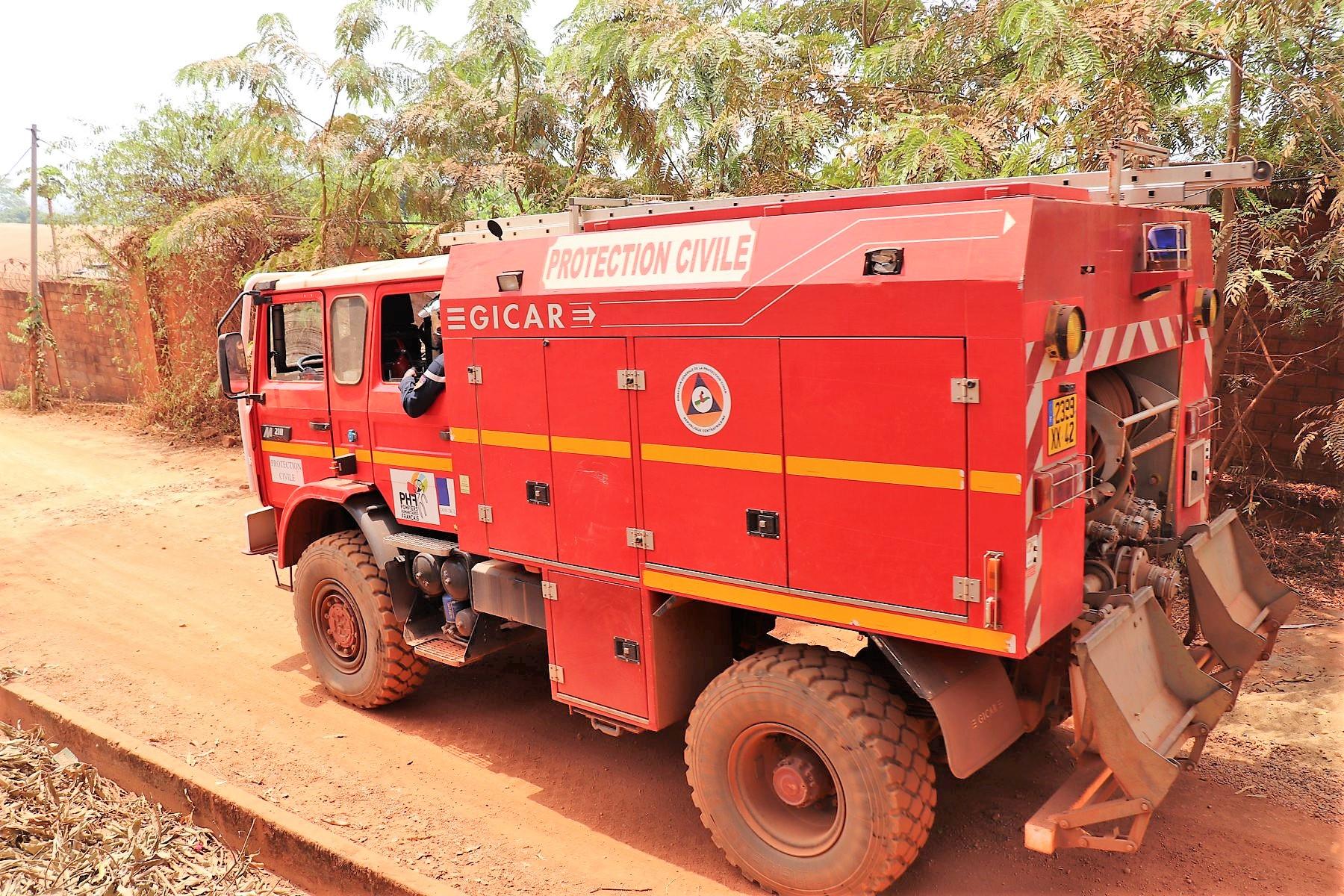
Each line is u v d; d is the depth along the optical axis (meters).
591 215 4.40
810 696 3.58
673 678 4.23
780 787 3.75
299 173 13.20
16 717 5.27
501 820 4.46
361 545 5.61
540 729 5.38
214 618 7.32
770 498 3.63
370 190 11.16
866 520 3.39
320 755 5.14
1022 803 4.32
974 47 7.61
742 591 3.78
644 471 4.03
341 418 5.62
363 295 5.37
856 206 3.68
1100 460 3.88
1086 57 5.96
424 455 5.12
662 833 4.33
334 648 5.80
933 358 3.15
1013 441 3.03
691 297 3.73
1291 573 6.36
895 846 3.47
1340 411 5.89
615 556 4.20
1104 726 3.31
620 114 8.69
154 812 4.37
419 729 5.42
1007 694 3.62
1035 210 3.02
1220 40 5.68
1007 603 3.10
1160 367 4.39
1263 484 6.91
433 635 5.35
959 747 3.36
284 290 5.89
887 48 7.95
